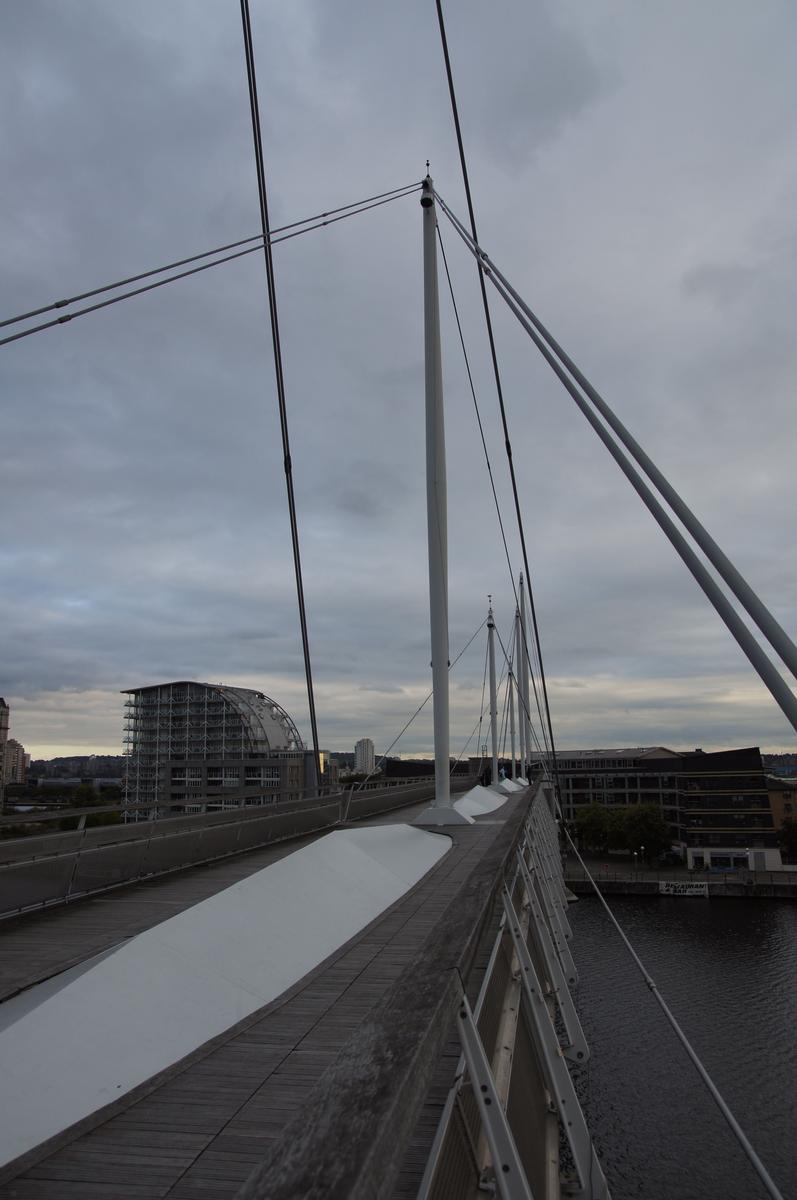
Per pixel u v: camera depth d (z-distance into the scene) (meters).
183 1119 3.56
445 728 14.02
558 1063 4.19
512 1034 3.81
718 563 4.09
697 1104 17.70
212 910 6.34
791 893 47.03
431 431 12.80
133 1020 4.48
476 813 18.62
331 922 7.22
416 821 13.88
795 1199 14.04
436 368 12.80
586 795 71.81
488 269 10.54
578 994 26.70
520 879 6.84
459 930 2.45
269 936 6.36
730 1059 20.33
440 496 12.95
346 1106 1.34
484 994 3.35
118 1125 3.51
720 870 56.78
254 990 5.43
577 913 42.84
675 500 4.71
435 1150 2.29
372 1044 1.61
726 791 59.34
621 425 5.74
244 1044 4.53
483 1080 2.16
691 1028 22.89
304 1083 3.96
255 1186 1.16
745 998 25.91
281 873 7.74
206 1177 3.05
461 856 11.42
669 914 42.34
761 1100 17.84
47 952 5.80
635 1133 16.44
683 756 71.69
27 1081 3.68
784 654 3.45
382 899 8.47
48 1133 3.38
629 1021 23.69
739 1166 15.04
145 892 8.37
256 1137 3.38
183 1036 4.52
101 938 6.23
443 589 13.41
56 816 8.26
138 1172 3.09
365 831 10.76
